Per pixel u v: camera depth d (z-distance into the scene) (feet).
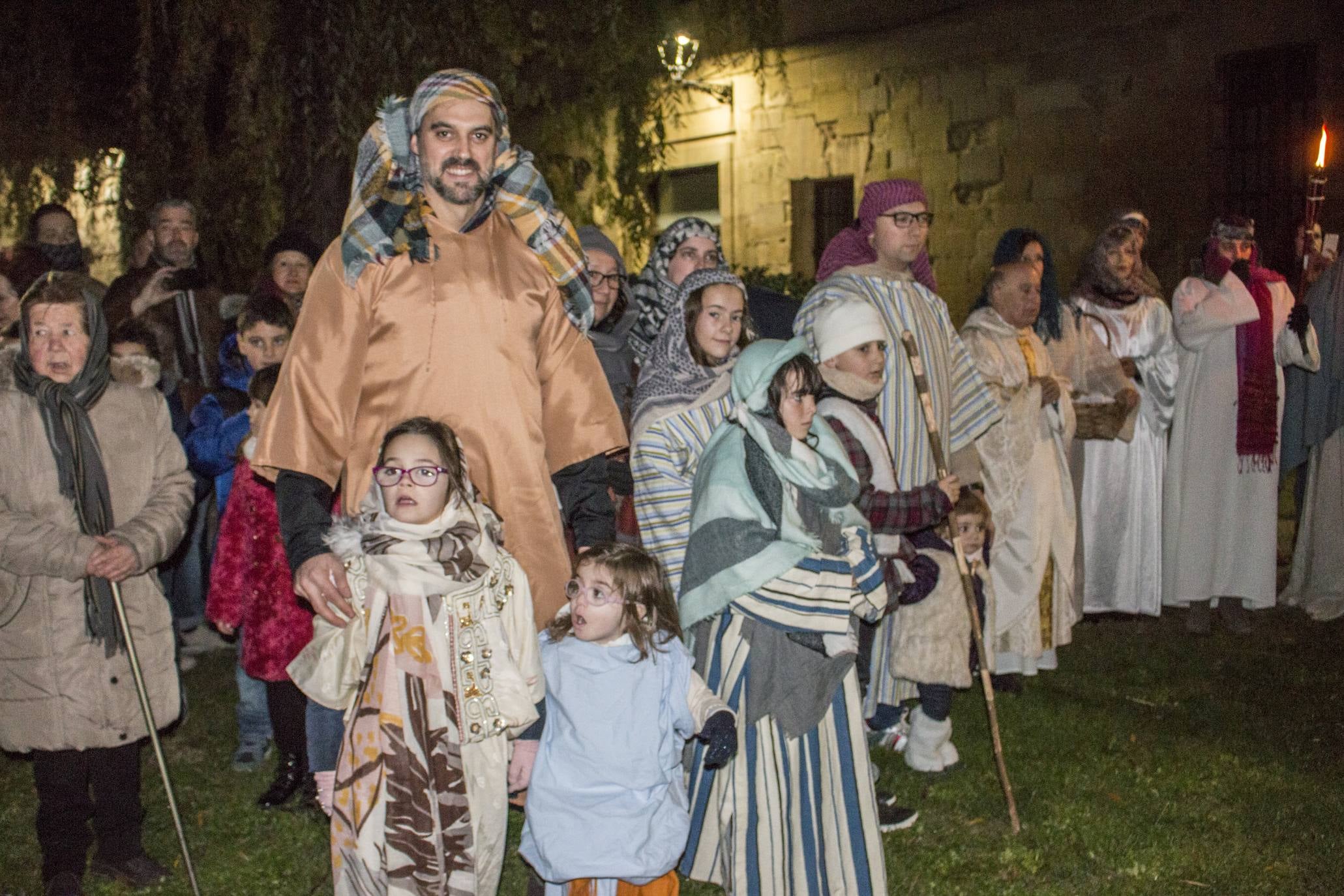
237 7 20.47
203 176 23.22
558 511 10.85
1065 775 15.64
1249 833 14.07
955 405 16.31
